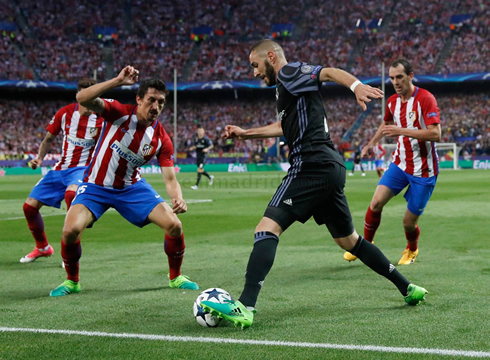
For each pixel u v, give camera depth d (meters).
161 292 5.40
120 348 3.57
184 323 4.23
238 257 7.51
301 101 4.32
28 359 3.36
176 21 58.03
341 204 4.49
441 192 19.59
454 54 52.25
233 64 55.31
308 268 6.61
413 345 3.56
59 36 54.75
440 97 53.31
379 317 4.31
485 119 50.41
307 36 56.59
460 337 3.74
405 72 6.84
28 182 31.00
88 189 5.52
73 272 5.38
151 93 5.25
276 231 4.26
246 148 50.69
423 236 9.29
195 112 55.22
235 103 56.00
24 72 50.44
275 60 4.52
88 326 4.14
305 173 4.31
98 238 9.53
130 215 5.60
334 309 4.60
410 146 6.88
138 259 7.45
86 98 4.78
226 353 3.44
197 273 6.37
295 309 4.62
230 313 3.96
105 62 54.75
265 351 3.47
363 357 3.33
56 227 11.22
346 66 54.22
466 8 53.88
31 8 54.97
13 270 6.79
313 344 3.61
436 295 5.06
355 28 56.06
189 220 12.15
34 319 4.37
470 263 6.77
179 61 55.59
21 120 51.34
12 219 12.73
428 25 54.47
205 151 24.47
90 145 7.56
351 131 50.84
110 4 57.69
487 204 14.89
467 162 45.03
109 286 5.71
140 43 56.19
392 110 7.17
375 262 4.59
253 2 58.91
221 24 57.84
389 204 15.18
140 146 5.42
